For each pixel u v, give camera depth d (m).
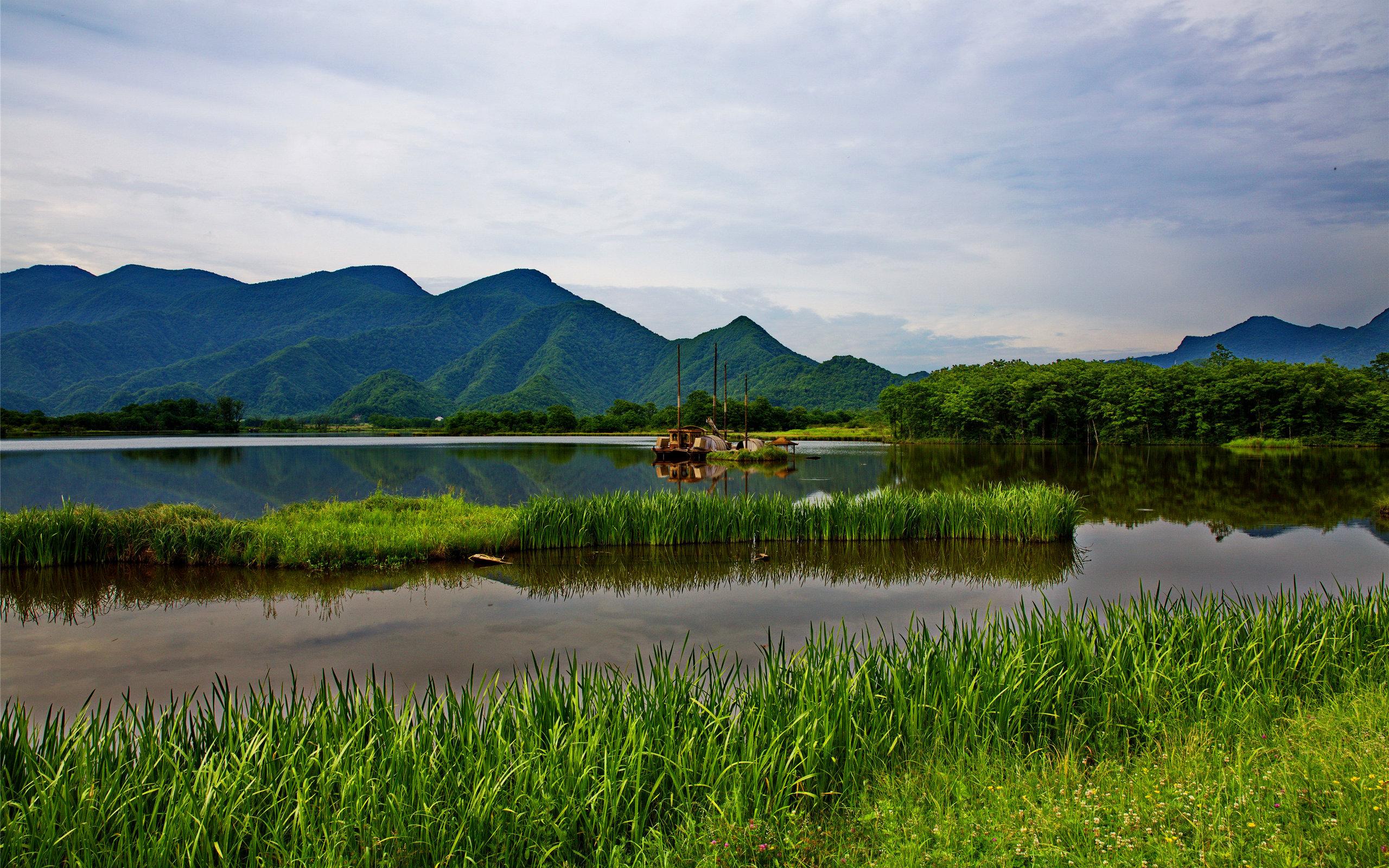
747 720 6.86
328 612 14.70
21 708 6.63
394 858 5.29
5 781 6.10
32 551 17.95
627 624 13.92
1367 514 28.17
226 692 6.81
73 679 11.09
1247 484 38.75
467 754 6.17
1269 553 20.59
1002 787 5.91
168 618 14.27
